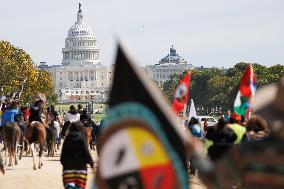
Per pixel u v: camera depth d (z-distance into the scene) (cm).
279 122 1039
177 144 1170
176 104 2941
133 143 1179
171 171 1167
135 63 1185
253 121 2178
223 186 1062
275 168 1016
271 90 1058
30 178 4616
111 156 1188
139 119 1179
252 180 1029
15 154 5491
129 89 1181
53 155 6838
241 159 1043
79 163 2652
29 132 5212
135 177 1171
